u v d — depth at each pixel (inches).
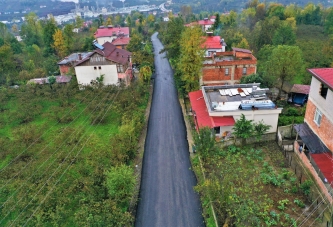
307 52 2046.0
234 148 1045.8
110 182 804.0
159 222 784.3
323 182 810.8
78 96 1589.6
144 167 1016.2
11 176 970.1
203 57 1496.1
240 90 1284.4
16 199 859.4
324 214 740.7
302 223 721.6
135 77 2022.6
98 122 1344.7
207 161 994.7
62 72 1988.2
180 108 1482.5
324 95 885.2
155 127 1295.5
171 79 1942.7
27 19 3649.1
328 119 844.6
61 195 860.6
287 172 896.9
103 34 3132.4
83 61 1654.8
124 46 2736.2
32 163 1047.0
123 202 836.6
